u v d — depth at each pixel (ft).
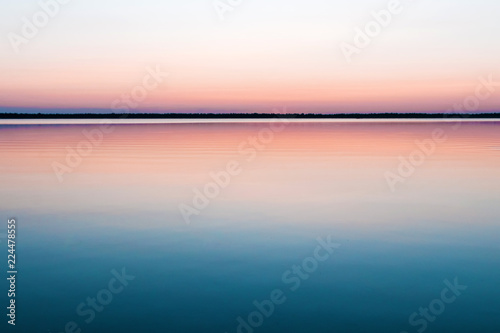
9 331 7.72
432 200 17.46
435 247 11.99
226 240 12.66
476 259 11.11
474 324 7.94
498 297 9.00
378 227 13.82
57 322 8.05
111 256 11.39
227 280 9.92
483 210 15.83
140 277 10.08
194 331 7.80
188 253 11.60
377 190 19.40
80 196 18.21
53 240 12.68
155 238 12.87
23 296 9.11
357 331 7.75
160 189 19.51
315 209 16.06
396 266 10.68
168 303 8.84
